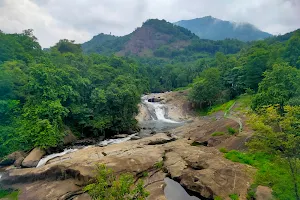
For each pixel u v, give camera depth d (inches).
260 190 729.0
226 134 1247.5
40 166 1071.0
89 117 1612.9
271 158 914.1
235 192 759.7
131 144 1285.7
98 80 1812.3
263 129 628.1
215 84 2374.5
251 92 1942.7
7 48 1811.0
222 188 778.2
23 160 1137.4
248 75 2092.8
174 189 848.3
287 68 1244.5
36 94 1363.2
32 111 1300.4
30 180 911.7
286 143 595.2
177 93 3016.7
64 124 1497.3
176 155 1065.5
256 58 2053.4
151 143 1326.3
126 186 448.5
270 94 1172.5
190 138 1370.6
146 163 968.3
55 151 1299.2
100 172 487.5
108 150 1165.7
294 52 1994.3
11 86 1379.2
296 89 1142.3
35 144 1214.3
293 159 651.5
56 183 865.5
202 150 1112.2
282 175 775.7
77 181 847.1
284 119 617.3
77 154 1143.6
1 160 1151.0
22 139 1227.9
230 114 1711.4
